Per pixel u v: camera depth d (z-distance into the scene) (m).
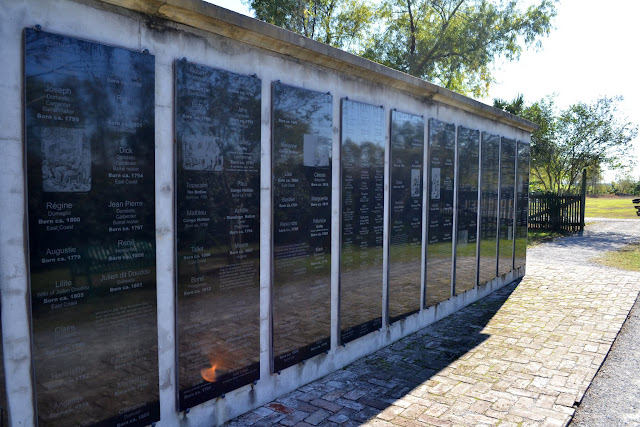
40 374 3.10
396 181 6.65
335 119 5.61
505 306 8.72
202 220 4.10
